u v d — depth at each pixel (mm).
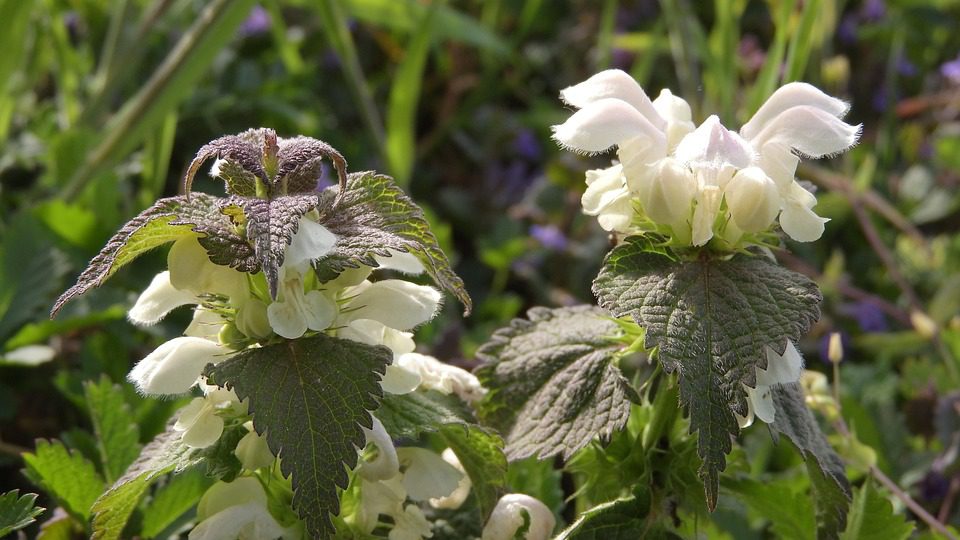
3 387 450
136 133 497
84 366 453
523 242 651
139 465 343
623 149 345
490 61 794
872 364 580
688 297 336
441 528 375
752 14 845
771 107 349
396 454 344
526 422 360
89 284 320
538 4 806
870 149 770
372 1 666
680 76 661
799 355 342
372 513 348
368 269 333
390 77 794
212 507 343
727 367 330
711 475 325
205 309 341
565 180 693
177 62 493
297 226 314
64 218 479
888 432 475
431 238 332
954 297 558
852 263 676
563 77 836
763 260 344
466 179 765
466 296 333
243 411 340
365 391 324
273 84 656
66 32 685
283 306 325
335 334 334
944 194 710
